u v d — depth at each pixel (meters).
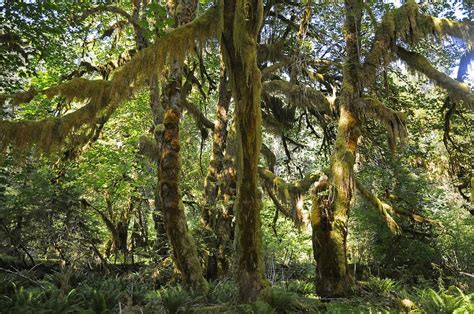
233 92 9.28
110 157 19.22
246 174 9.43
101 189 20.50
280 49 16.62
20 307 8.98
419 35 15.14
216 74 21.92
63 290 10.17
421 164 18.52
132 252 18.09
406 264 16.66
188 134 23.33
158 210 16.81
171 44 8.96
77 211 16.08
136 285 13.16
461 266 15.73
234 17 8.95
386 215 14.93
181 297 10.05
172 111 12.36
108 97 8.51
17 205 14.62
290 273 17.20
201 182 23.70
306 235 22.64
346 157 13.35
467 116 17.88
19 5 11.05
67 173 16.64
